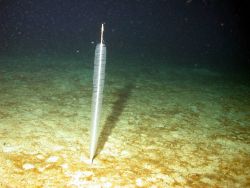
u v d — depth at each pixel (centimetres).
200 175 98
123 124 141
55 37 521
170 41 675
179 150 116
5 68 241
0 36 446
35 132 120
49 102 164
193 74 305
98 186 85
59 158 99
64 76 235
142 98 193
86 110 156
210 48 601
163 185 89
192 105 186
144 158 106
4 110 143
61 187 83
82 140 117
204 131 141
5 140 109
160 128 140
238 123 158
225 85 262
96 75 86
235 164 108
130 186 87
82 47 435
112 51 439
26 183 83
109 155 106
